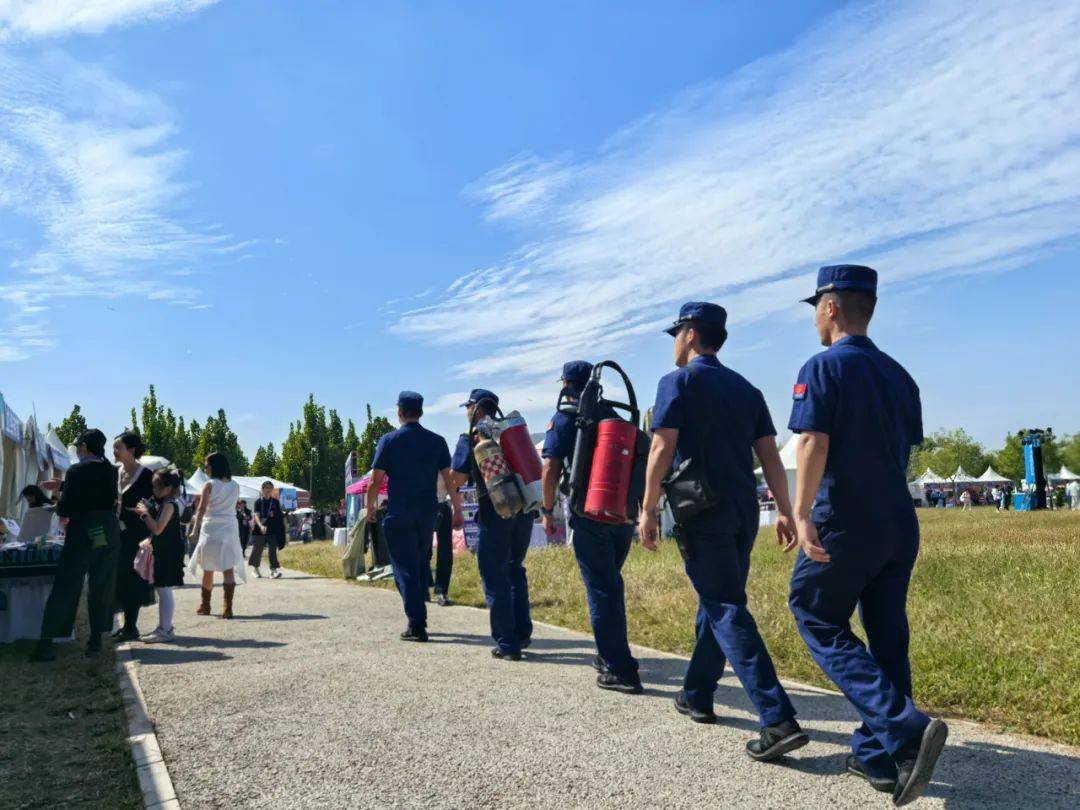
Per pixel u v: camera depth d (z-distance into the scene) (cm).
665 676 559
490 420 650
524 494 627
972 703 471
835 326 368
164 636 761
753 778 355
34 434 1611
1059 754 386
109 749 413
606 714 458
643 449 516
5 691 557
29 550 781
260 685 541
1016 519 2650
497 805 330
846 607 346
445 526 1032
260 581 1481
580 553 523
